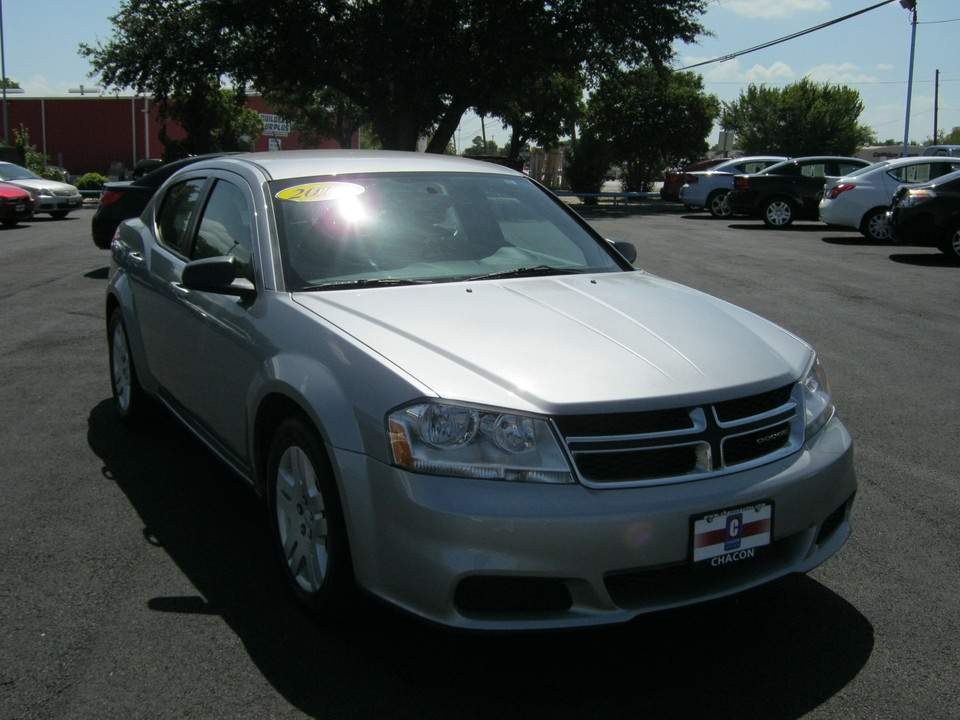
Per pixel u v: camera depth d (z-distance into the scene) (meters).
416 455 2.68
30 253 13.84
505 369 2.82
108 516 4.08
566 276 3.83
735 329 3.35
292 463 3.19
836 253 14.60
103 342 7.57
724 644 3.09
